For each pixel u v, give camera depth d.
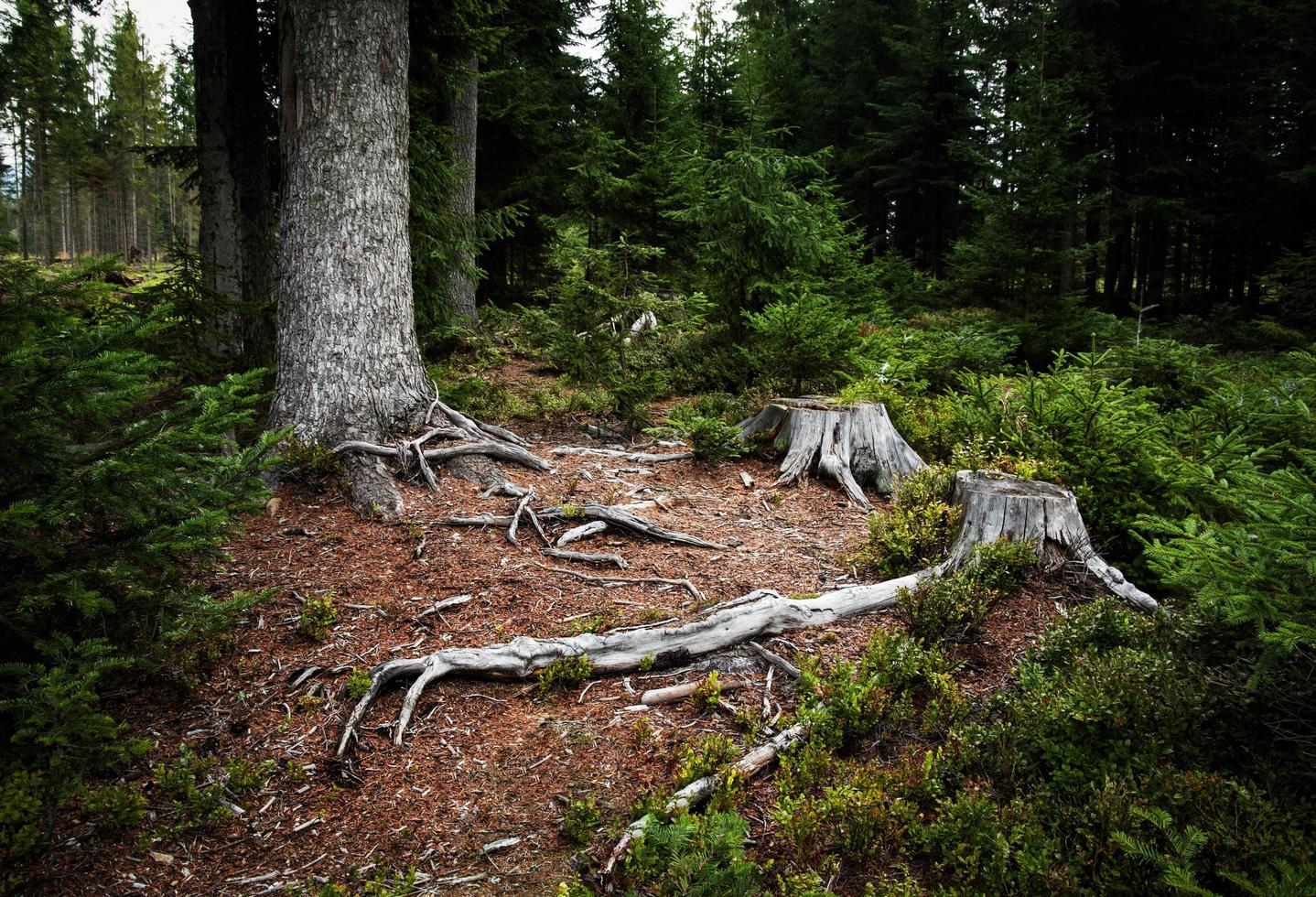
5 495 3.09
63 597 2.95
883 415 7.38
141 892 2.73
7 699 2.85
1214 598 2.81
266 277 9.91
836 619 4.62
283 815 3.13
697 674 4.16
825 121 28.77
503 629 4.42
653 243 16.48
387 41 6.55
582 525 5.75
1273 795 2.69
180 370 7.26
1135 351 9.12
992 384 7.32
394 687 3.92
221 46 9.28
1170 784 2.78
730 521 6.29
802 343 8.59
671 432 8.82
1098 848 2.62
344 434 6.28
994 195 14.09
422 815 3.15
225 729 3.57
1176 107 20.45
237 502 3.66
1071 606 4.67
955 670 4.02
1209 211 20.27
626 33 18.56
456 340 12.36
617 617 4.59
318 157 6.34
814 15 31.70
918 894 2.63
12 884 2.68
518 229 18.89
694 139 18.59
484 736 3.64
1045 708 3.33
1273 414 5.94
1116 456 5.71
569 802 3.15
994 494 5.08
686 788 3.13
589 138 17.89
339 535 5.38
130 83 62.59
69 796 2.87
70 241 63.59
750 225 10.28
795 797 3.19
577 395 9.60
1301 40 17.36
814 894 2.54
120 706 3.64
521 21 17.08
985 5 22.05
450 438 6.70
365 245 6.46
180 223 67.00
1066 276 15.09
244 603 3.72
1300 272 13.54
